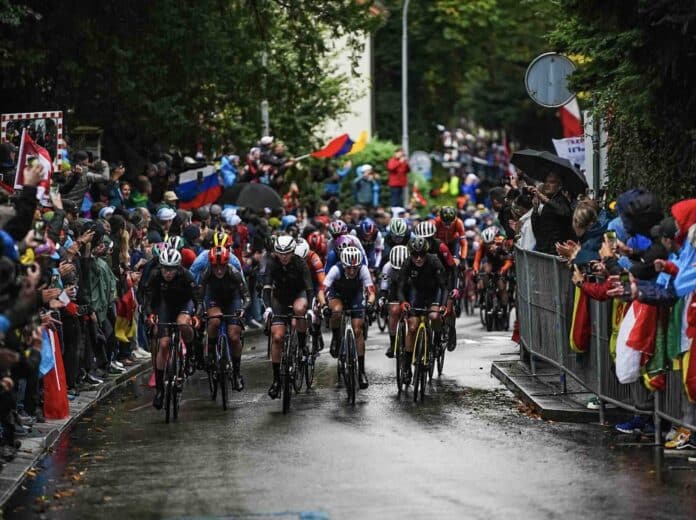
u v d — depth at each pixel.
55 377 28.44
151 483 21.86
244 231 49.75
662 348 23.92
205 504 20.11
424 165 105.56
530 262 33.69
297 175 70.31
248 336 48.97
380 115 129.88
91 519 19.39
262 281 31.86
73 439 26.67
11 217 22.81
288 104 58.06
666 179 33.00
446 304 32.81
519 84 120.62
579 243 27.77
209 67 51.00
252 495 20.67
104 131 52.50
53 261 29.48
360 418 28.78
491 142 134.38
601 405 27.33
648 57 29.09
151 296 30.02
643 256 24.03
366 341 46.22
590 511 19.16
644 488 20.72
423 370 31.70
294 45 56.44
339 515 19.11
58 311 29.36
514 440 25.45
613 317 25.77
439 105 132.38
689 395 22.73
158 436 26.83
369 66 114.25
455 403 30.95
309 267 33.94
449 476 21.92
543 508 19.41
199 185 52.59
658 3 27.17
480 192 103.50
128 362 38.38
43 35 45.91
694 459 22.98
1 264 19.61
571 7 29.67
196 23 49.62
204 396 33.19
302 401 31.81
